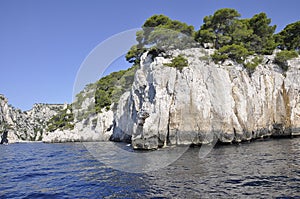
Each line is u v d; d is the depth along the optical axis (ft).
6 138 296.71
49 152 87.92
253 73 95.25
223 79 82.02
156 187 28.71
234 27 110.73
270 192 25.94
